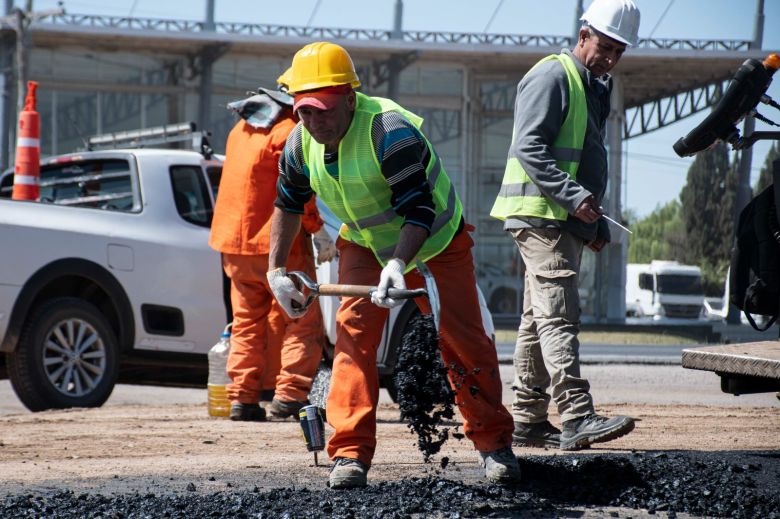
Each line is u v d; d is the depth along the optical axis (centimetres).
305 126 903
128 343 1880
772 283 1092
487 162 10250
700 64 10044
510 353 4028
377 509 868
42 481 1058
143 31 8925
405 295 872
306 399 1612
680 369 3033
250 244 1560
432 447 955
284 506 884
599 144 1263
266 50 9681
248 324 1598
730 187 19562
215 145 9656
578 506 912
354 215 940
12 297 1773
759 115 1107
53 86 9038
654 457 1085
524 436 1306
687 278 11125
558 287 1211
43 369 1812
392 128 902
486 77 10256
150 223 1920
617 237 10369
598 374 2855
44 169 2111
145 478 1072
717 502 922
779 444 1348
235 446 1317
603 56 1238
